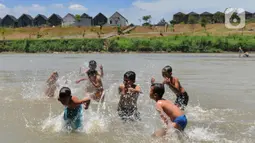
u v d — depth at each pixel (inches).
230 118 336.2
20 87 547.8
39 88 535.8
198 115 349.1
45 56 1894.7
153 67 1018.7
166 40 2490.2
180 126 258.1
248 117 340.8
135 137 267.4
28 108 380.2
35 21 4623.5
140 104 404.5
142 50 2427.4
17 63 1253.7
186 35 2741.1
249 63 1226.0
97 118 327.6
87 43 2506.2
